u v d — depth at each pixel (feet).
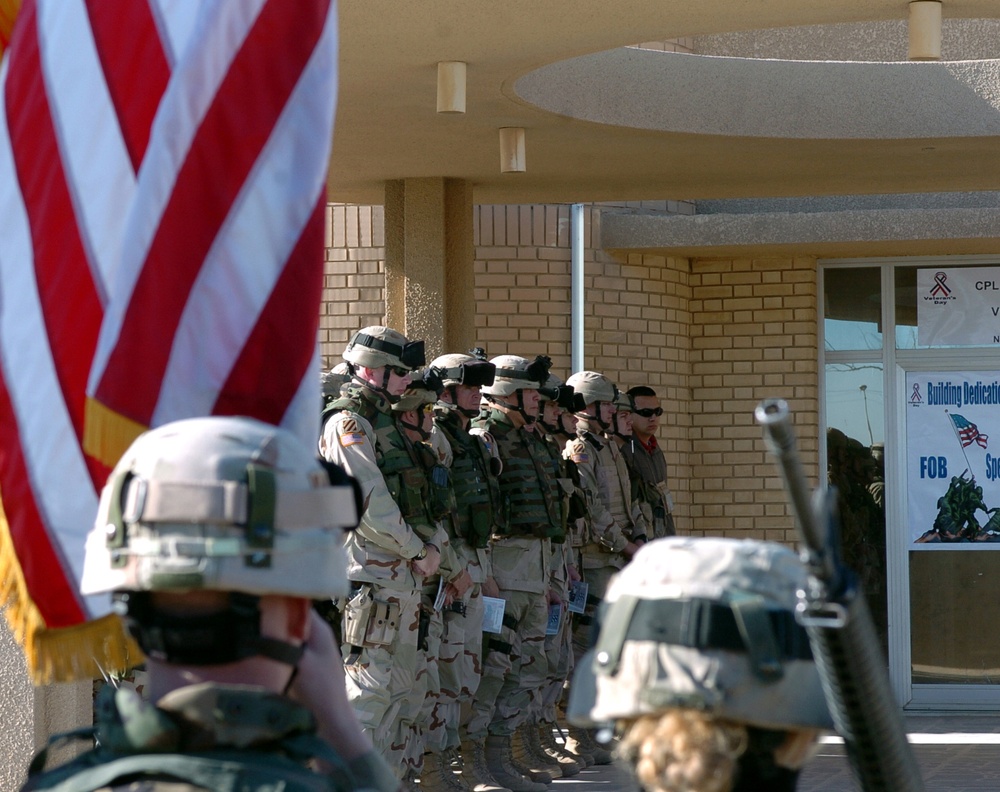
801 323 44.34
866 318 44.57
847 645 6.10
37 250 12.80
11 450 12.38
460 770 29.73
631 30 24.36
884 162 34.22
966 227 41.19
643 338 43.70
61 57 13.05
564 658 34.91
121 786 6.86
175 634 7.07
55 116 12.95
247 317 12.32
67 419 12.32
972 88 31.32
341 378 29.45
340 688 8.76
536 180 36.70
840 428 44.65
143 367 12.03
